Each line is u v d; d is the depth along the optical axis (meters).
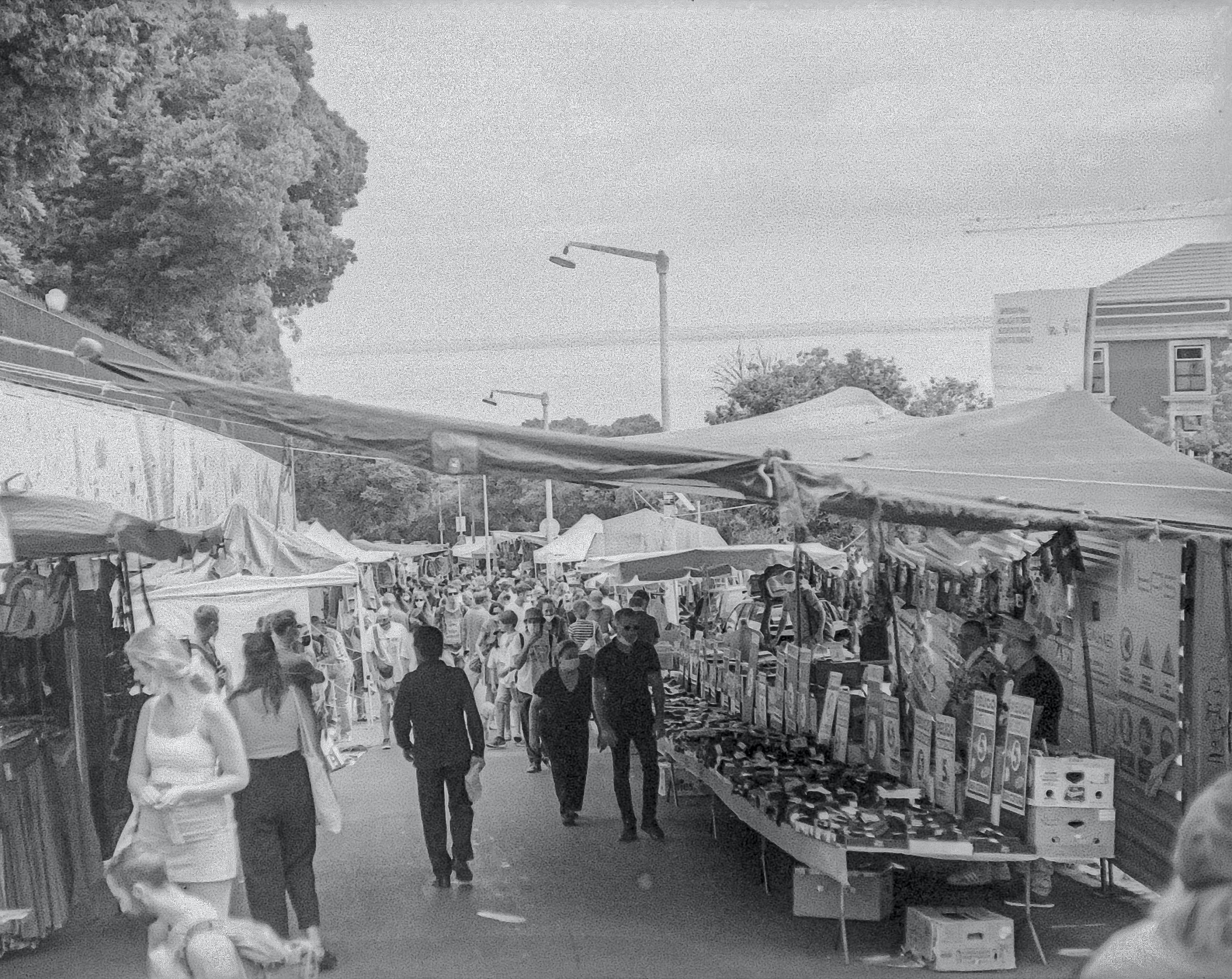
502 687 17.17
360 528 53.72
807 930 8.11
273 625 10.33
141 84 19.09
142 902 5.52
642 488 8.88
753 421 12.28
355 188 32.34
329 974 7.38
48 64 16.06
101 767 8.20
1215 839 3.03
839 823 7.70
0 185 16.89
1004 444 9.97
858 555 17.47
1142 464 9.34
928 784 8.52
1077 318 13.71
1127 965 3.06
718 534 26.56
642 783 12.99
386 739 17.20
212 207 23.73
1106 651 9.88
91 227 23.59
